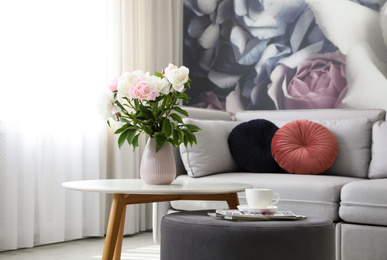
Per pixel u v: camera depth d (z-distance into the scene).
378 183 2.33
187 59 4.46
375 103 3.68
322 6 3.89
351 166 2.94
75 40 3.33
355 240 2.31
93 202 3.41
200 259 1.59
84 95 3.37
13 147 2.91
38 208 3.11
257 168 3.01
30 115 3.03
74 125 3.29
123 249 3.10
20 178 2.99
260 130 3.11
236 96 4.26
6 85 2.91
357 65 3.75
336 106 3.83
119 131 2.06
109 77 3.55
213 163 2.92
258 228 1.54
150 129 2.05
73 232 3.29
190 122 2.93
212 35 4.38
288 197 2.54
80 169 3.31
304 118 3.29
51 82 3.17
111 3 3.58
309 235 1.57
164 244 1.72
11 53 2.94
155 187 1.87
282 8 4.07
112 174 3.58
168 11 4.14
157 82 1.96
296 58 4.00
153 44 3.97
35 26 3.08
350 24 3.78
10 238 2.88
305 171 2.90
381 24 3.67
